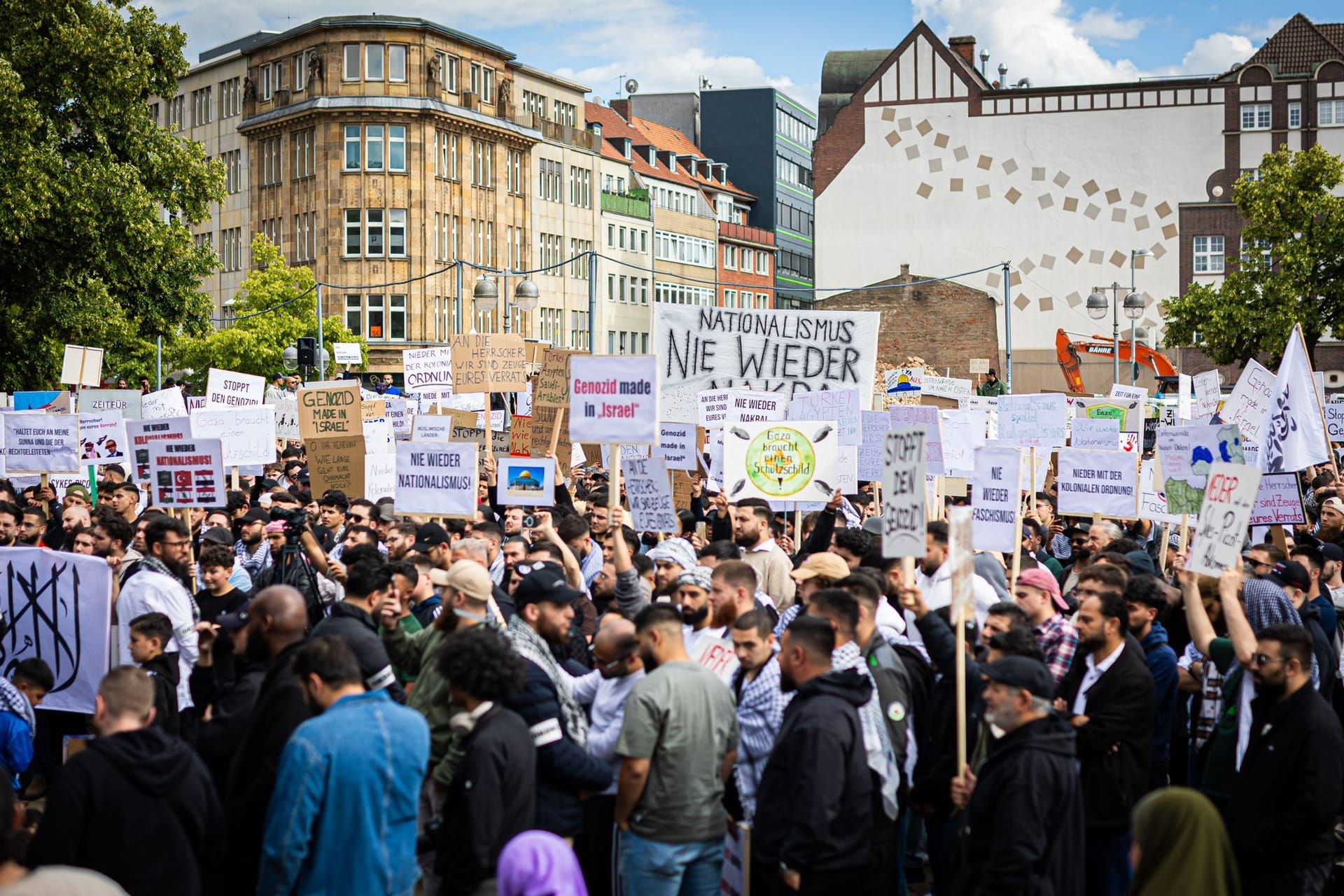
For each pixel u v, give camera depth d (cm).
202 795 567
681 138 10038
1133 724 709
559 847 450
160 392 1948
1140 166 6606
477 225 7469
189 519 1195
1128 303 4438
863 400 1631
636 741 650
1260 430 1495
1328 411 1858
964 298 6738
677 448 1539
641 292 8906
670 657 676
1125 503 1296
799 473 1188
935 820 721
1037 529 1419
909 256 6794
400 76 7112
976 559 995
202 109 8150
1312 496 1759
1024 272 6694
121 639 930
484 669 597
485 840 583
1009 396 1590
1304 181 4800
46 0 3216
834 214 6869
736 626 695
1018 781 571
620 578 877
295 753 554
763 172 10538
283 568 970
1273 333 4809
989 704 595
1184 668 931
